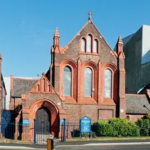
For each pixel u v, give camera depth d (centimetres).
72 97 4534
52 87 4119
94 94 4641
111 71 4762
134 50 7000
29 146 3192
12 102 5134
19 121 3975
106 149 2980
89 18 4750
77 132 4244
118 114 4678
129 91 7069
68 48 4566
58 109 4091
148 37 6700
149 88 5778
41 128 4081
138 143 3538
